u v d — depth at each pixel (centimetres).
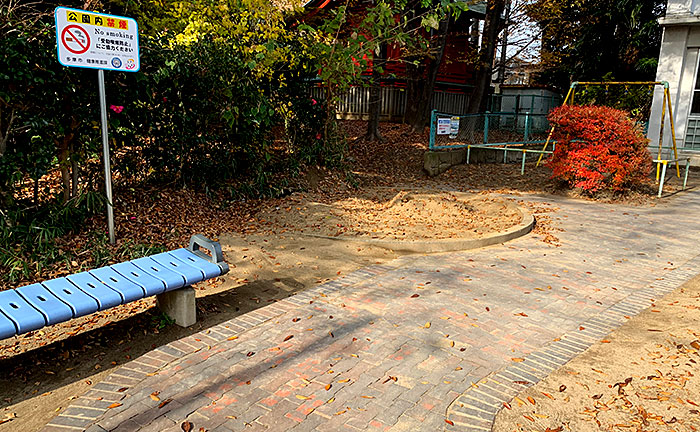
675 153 1197
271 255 622
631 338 409
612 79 1895
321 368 361
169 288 406
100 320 448
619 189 1000
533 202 975
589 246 683
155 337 420
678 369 356
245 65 825
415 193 987
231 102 827
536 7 1741
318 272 573
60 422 301
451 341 402
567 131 1027
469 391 333
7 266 521
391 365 365
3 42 512
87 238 603
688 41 1358
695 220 840
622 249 671
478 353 384
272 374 354
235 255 615
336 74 1031
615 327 432
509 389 335
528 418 304
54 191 668
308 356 378
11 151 567
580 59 2111
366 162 1393
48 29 557
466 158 1452
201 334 416
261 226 746
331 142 1111
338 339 405
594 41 2002
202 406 317
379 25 1007
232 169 881
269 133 960
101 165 689
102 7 741
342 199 937
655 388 333
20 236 553
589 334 419
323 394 329
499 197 986
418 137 1653
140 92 673
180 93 757
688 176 1294
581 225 797
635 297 502
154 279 407
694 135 1383
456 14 909
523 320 444
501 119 2228
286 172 994
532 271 575
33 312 340
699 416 302
